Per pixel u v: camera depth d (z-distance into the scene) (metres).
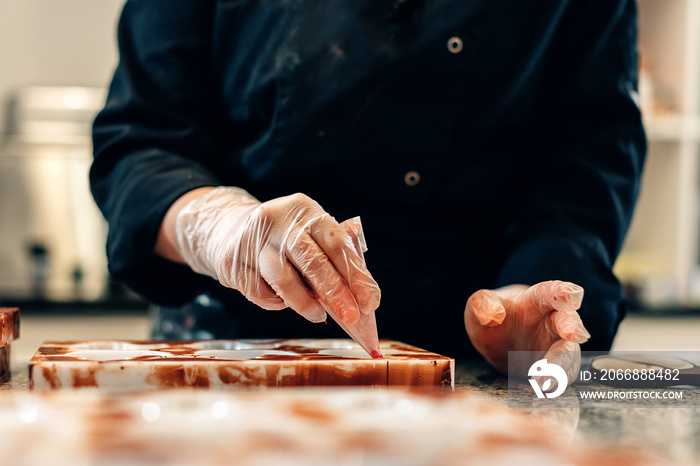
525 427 0.32
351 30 0.77
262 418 0.33
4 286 2.00
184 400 0.36
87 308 1.83
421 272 0.86
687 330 1.88
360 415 0.34
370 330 0.53
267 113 0.82
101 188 0.80
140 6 0.85
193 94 0.84
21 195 2.00
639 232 2.09
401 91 0.79
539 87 0.84
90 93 2.08
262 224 0.56
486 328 0.60
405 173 0.82
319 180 0.83
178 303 0.84
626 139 0.82
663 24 2.01
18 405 0.35
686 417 0.42
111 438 0.29
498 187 0.88
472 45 0.79
